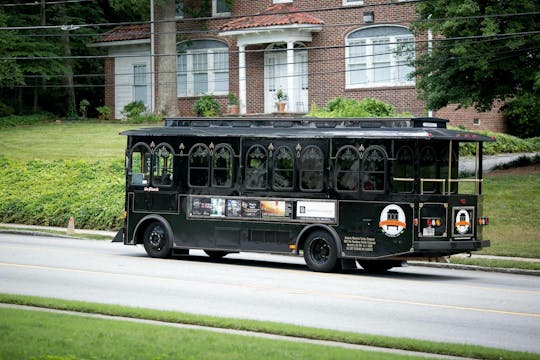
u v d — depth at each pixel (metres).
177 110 52.09
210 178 24.91
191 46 52.66
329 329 13.91
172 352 11.22
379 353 11.69
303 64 47.81
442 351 12.41
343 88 46.50
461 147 41.88
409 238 21.89
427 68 35.06
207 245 24.89
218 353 11.24
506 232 29.03
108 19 65.88
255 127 24.73
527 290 19.83
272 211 23.80
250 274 21.84
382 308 16.67
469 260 25.58
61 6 58.84
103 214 35.09
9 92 63.31
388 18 44.94
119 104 56.22
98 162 41.44
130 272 21.62
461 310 16.61
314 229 23.22
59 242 30.59
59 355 10.95
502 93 34.78
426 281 21.41
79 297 17.42
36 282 19.52
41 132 49.69
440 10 33.59
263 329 13.68
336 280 21.03
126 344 11.70
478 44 32.81
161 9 51.31
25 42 55.78
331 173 22.91
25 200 37.41
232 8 50.97
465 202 22.48
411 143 22.02
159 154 25.80
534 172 35.16
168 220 25.55
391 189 22.12
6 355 10.80
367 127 23.17
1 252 26.09
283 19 46.00
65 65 58.44
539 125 47.81
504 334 14.29
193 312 15.88
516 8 32.34
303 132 23.44
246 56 50.00
